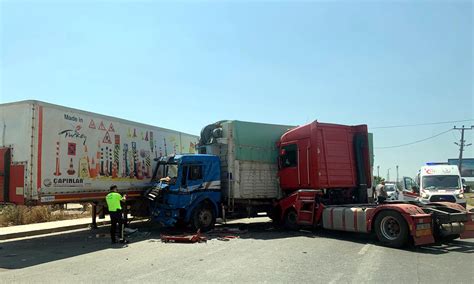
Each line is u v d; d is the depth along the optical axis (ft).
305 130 51.67
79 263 31.37
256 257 32.63
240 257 32.71
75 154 44.50
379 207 38.63
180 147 67.21
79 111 45.39
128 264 30.58
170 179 49.96
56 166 42.04
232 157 52.75
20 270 29.27
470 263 29.99
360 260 31.12
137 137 55.01
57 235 49.57
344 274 26.43
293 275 26.20
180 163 49.42
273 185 55.67
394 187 138.00
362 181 52.95
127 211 53.47
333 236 45.32
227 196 52.85
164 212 49.73
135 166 54.03
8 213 60.49
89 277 26.45
